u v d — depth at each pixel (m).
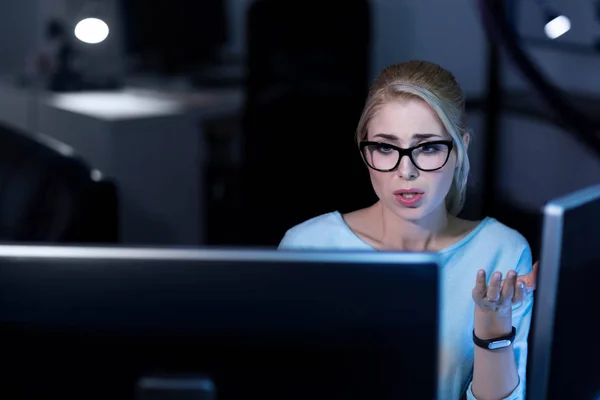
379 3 5.65
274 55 3.78
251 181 4.04
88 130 3.81
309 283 0.85
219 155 4.93
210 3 5.01
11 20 5.96
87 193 2.64
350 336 0.85
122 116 3.70
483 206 4.68
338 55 3.72
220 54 5.36
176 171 3.92
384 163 1.29
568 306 0.97
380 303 0.85
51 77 4.63
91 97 4.41
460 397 1.38
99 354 0.86
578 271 0.98
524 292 1.10
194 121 3.96
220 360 0.86
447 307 1.40
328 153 3.86
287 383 0.86
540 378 0.98
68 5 5.29
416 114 1.25
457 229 1.44
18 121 4.61
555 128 4.91
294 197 4.00
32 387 0.87
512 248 1.44
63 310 0.86
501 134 5.12
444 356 1.38
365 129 1.31
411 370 0.86
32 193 2.72
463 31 5.41
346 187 3.90
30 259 0.85
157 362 0.86
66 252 0.85
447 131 1.27
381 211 1.47
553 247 0.94
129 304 0.85
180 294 0.85
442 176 1.28
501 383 1.14
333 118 3.79
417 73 1.29
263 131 3.91
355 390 0.86
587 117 4.25
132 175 3.74
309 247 1.48
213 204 4.39
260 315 0.85
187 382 0.86
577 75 4.89
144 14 4.88
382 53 5.69
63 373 0.86
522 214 4.88
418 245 1.42
